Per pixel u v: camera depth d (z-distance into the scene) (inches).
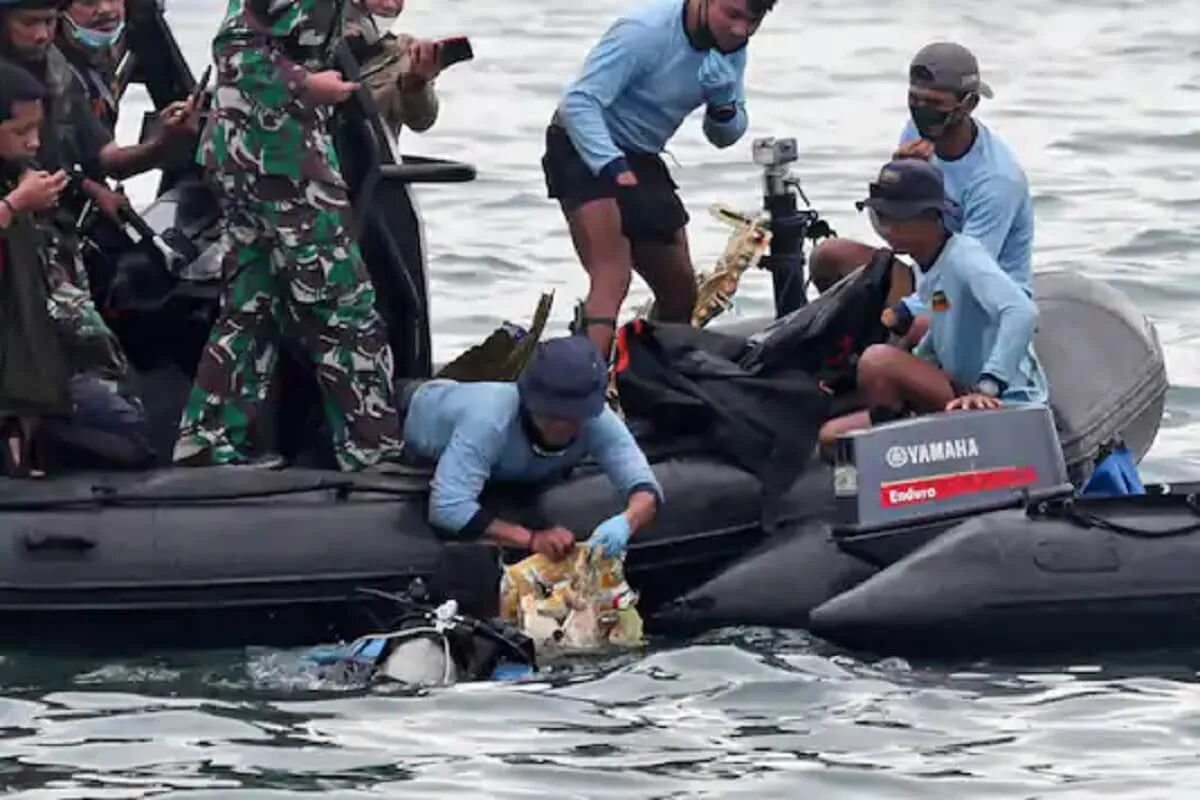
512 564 1530.5
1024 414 1567.4
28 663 1485.0
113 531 1499.8
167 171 1712.6
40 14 1510.8
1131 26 4259.4
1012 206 1658.5
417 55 1743.4
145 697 1421.0
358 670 1445.6
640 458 1547.7
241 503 1520.7
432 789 1280.8
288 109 1521.9
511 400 1525.6
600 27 4202.8
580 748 1341.0
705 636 1546.5
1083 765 1327.5
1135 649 1519.4
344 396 1561.3
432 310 2351.1
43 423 1540.4
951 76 1640.0
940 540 1523.1
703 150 3058.6
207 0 4003.4
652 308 1763.0
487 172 2965.1
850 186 2965.1
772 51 3978.8
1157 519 1534.2
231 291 1558.8
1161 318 2380.7
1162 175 3029.0
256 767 1310.3
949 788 1294.3
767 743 1352.1
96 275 1635.1
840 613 1498.5
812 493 1606.8
